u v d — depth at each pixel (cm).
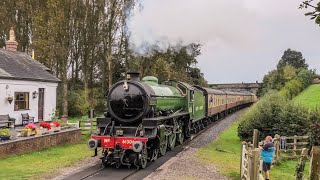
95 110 3881
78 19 3925
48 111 2667
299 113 2141
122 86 1481
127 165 1402
